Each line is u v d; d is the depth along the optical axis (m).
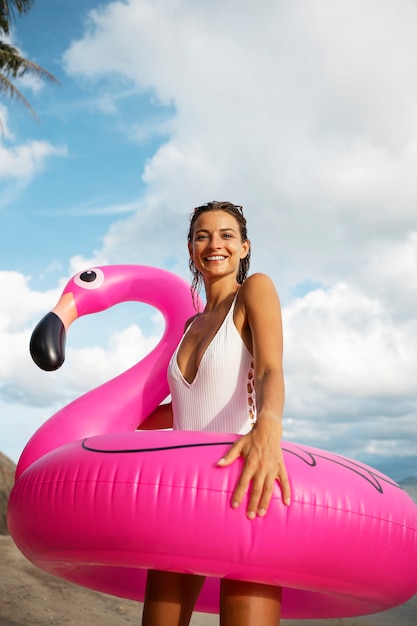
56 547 2.10
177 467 1.96
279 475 1.94
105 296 3.30
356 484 2.07
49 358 2.96
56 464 2.14
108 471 2.01
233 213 2.60
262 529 1.90
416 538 2.12
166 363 3.19
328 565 1.95
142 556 1.97
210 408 2.37
